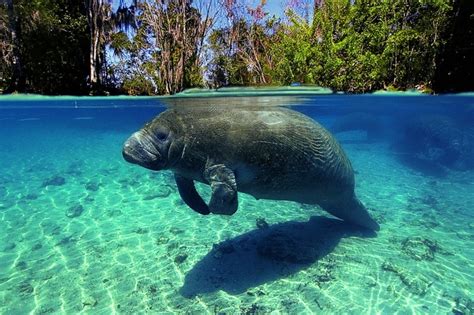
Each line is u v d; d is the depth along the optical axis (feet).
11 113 41.16
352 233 12.00
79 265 10.76
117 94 49.83
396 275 9.53
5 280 10.10
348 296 8.71
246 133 8.45
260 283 9.38
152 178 20.59
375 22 42.83
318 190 9.91
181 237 12.28
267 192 9.38
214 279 9.66
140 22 52.95
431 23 40.57
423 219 13.51
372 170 21.65
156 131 8.13
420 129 25.21
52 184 19.49
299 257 10.39
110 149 32.63
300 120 9.41
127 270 10.37
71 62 52.60
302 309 8.30
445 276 9.53
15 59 47.24
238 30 52.54
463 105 40.50
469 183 18.52
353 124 35.60
